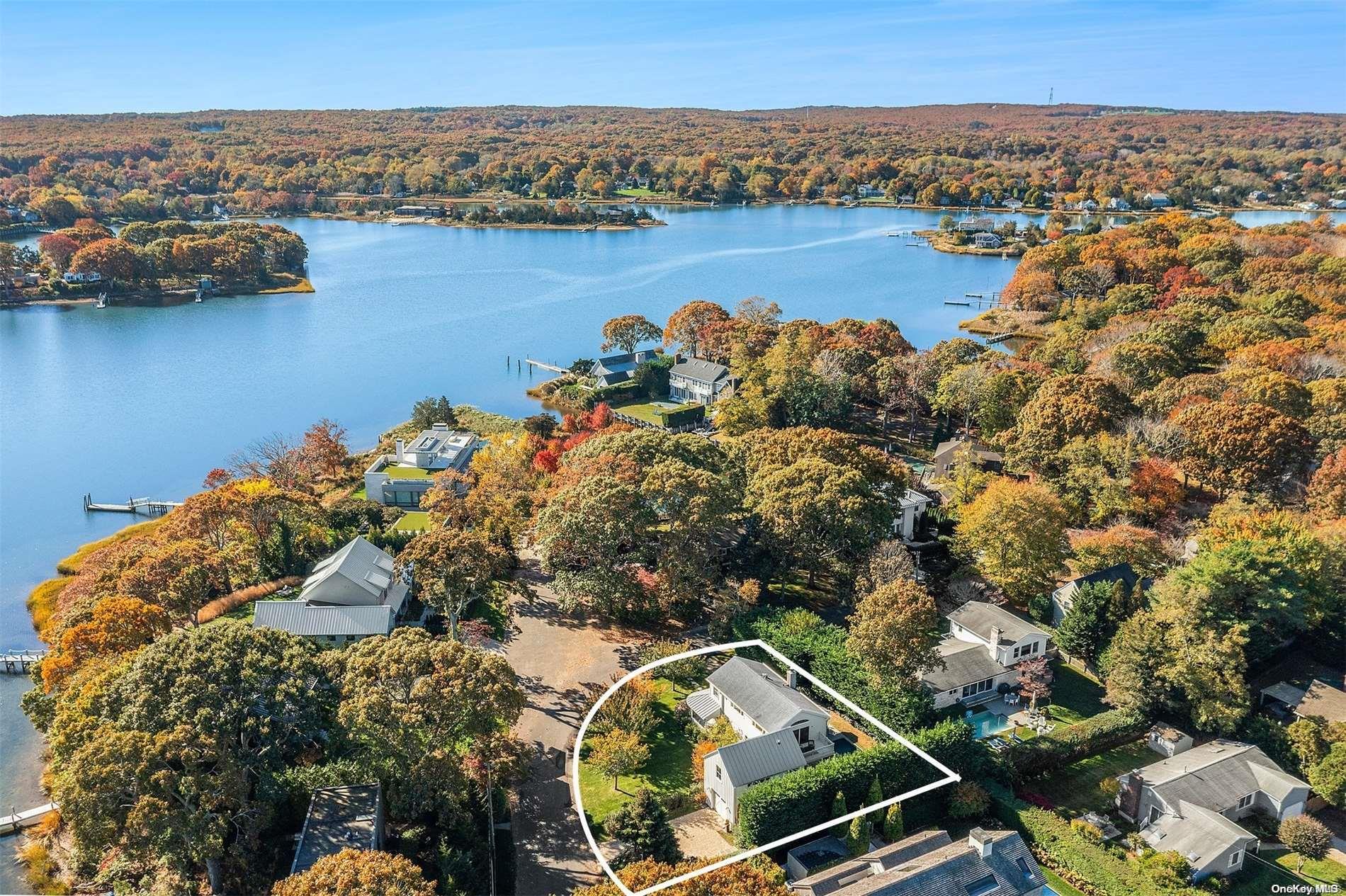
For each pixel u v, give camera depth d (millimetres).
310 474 128125
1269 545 77625
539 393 180375
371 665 62500
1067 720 76375
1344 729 69312
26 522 125312
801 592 96312
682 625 90312
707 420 159375
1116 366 141250
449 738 60406
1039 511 90875
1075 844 60406
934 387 149875
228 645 61000
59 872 60875
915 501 107688
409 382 191250
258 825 55188
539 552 93625
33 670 80250
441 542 81438
